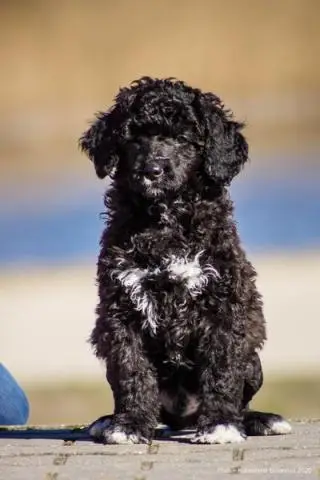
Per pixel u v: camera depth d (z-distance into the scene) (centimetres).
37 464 816
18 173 4181
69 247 2922
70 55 6284
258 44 6369
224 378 906
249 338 934
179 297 912
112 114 998
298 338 1891
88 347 1900
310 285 2308
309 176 3847
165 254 914
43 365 1797
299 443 856
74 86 6009
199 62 6256
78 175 4091
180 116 973
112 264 924
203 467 792
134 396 907
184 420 952
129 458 825
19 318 2139
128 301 916
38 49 6328
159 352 933
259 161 4222
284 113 5488
